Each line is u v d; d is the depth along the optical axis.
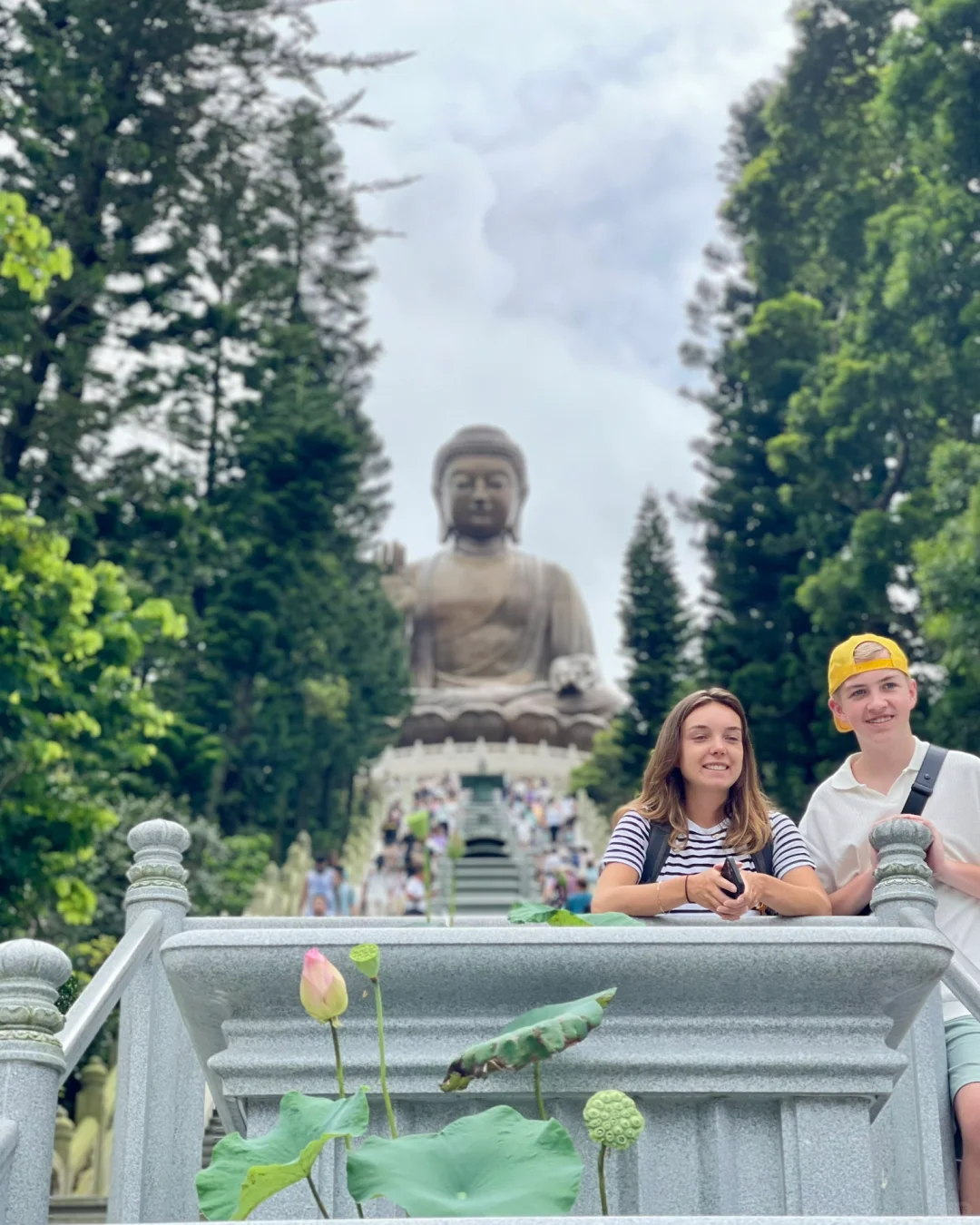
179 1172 4.21
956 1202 3.99
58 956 2.85
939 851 4.36
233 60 27.95
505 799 50.41
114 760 16.64
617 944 2.96
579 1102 3.06
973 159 27.03
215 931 2.99
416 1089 2.98
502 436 67.19
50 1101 2.74
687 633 42.84
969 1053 4.08
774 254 36.84
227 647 32.31
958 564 22.31
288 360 35.19
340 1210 2.99
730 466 35.06
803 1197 2.94
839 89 35.69
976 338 26.06
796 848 4.12
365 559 50.47
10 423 22.23
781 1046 2.99
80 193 25.98
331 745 40.56
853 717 4.69
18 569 15.27
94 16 25.94
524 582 65.56
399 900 32.16
